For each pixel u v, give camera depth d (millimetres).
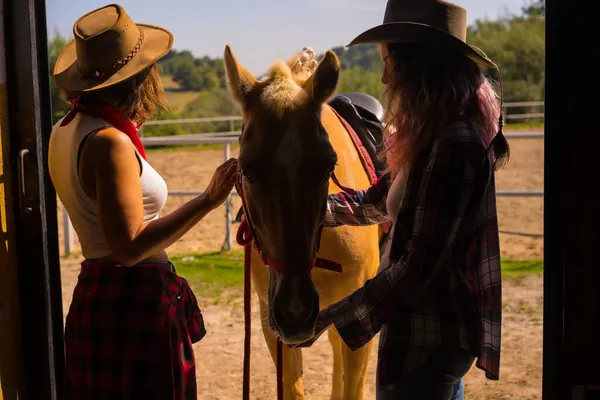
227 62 1877
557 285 1664
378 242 2830
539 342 4410
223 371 4105
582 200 1640
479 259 1815
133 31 1915
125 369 1825
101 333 1841
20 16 1927
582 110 1610
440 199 1715
